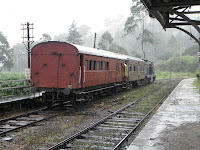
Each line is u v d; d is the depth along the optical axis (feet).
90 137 22.99
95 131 25.35
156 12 24.80
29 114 33.78
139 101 50.01
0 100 34.83
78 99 39.42
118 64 59.21
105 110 38.68
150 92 68.13
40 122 28.89
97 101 48.21
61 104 39.55
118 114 35.22
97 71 44.86
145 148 18.40
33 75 38.81
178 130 24.06
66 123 28.60
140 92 69.00
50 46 37.65
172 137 21.50
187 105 41.29
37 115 33.27
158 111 35.45
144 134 22.59
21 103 36.83
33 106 40.01
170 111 35.35
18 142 21.21
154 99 53.36
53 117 31.91
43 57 38.14
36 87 38.78
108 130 25.81
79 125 27.84
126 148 19.62
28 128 26.07
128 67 67.92
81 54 37.29
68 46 36.60
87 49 40.91
